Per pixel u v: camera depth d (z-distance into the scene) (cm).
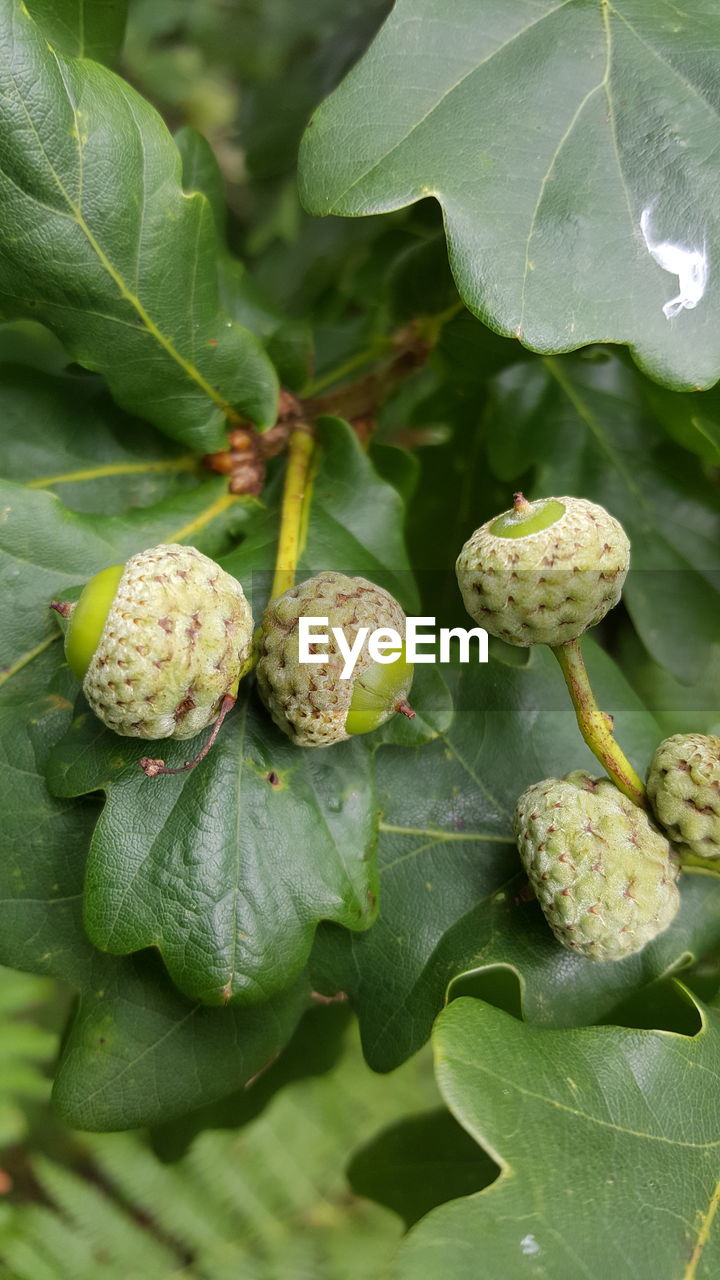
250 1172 36
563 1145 14
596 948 15
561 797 15
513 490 22
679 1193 15
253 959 15
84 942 16
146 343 17
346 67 25
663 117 16
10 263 16
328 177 16
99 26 17
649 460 22
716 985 17
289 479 17
